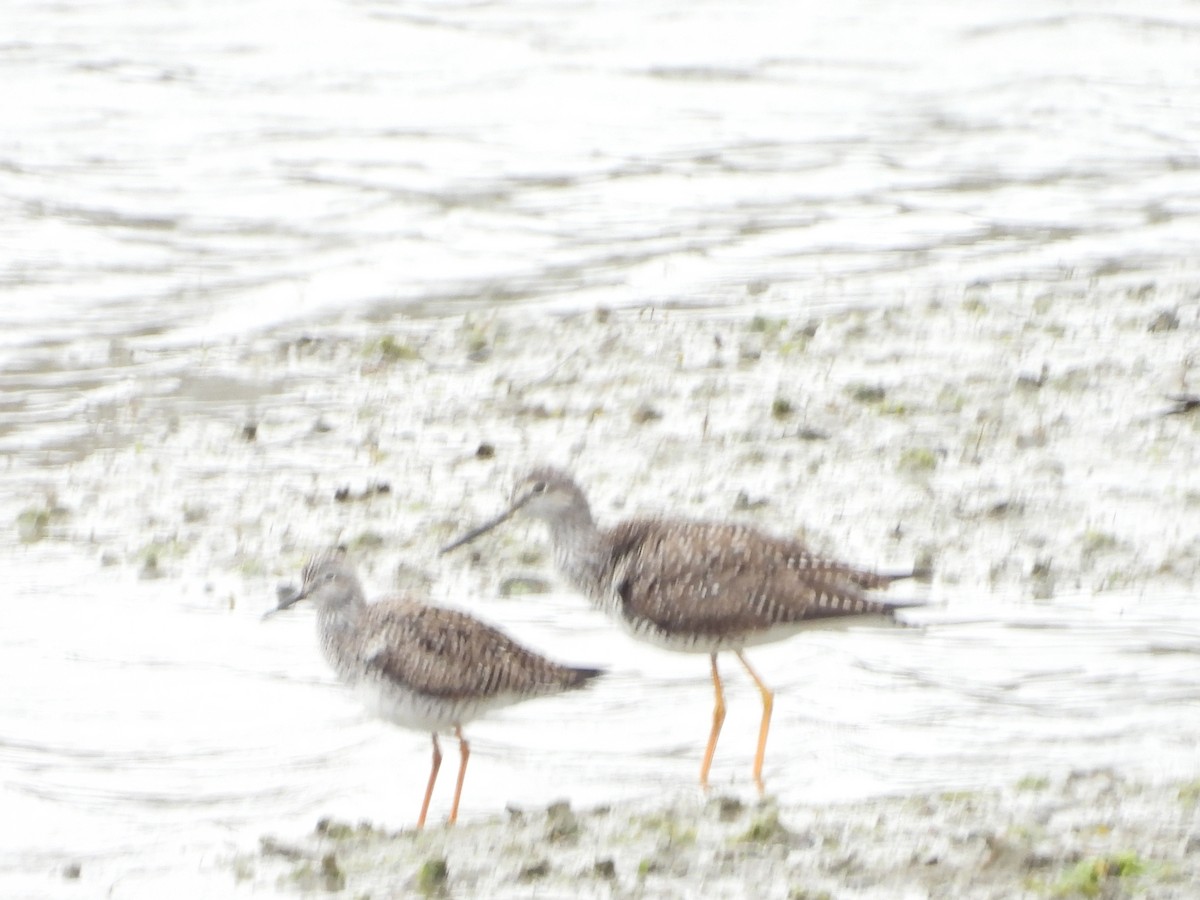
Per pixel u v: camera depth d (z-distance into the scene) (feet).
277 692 42.88
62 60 118.42
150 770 38.93
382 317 73.92
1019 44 126.41
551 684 38.24
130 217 88.22
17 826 36.40
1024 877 30.86
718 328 69.82
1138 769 36.52
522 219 88.17
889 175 96.32
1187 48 124.77
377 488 54.70
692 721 41.24
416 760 39.60
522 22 131.64
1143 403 60.08
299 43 124.26
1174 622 44.73
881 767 37.88
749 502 52.37
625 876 31.91
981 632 44.52
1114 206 90.07
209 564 50.16
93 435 60.85
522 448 58.03
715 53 123.85
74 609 47.06
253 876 33.45
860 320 70.33
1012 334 67.97
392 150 100.42
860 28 130.62
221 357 69.05
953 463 55.36
